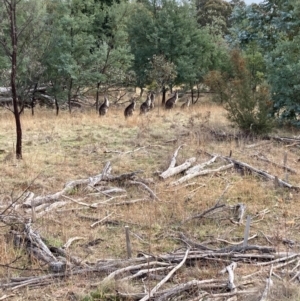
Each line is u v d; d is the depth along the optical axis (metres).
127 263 5.52
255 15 16.91
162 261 5.66
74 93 21.66
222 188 8.77
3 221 6.42
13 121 16.03
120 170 9.67
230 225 7.15
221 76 14.23
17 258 5.58
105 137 12.66
